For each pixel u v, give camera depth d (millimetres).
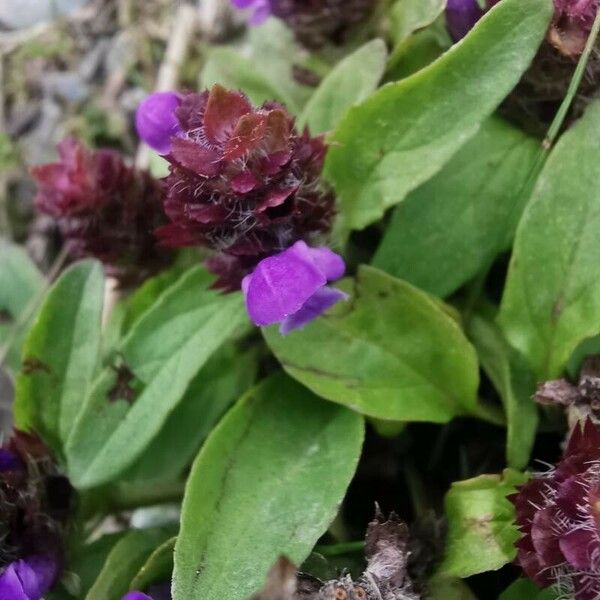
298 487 84
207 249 90
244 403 90
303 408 90
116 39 154
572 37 83
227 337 92
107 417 90
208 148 76
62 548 90
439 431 101
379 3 106
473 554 79
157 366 91
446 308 91
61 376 94
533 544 71
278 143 75
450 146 87
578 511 69
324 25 108
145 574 83
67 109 150
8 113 152
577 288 85
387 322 89
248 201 78
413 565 81
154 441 99
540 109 92
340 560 84
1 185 144
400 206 95
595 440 73
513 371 90
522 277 87
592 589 67
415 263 94
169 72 144
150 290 107
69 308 95
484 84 85
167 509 106
